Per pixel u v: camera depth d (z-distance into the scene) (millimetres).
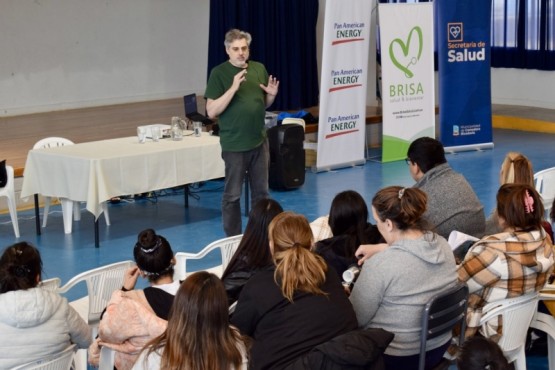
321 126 8906
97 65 12508
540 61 12453
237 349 2285
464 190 3980
